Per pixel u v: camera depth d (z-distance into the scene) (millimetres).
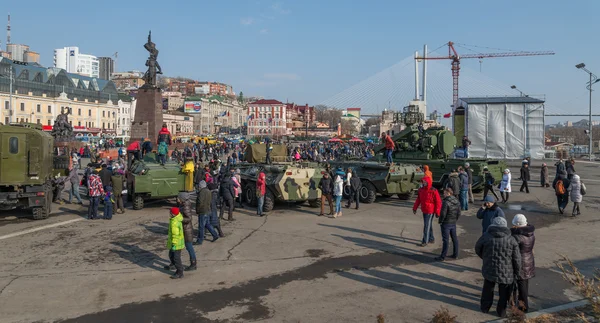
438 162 21469
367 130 148625
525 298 6980
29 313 6844
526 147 40938
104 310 6988
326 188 15031
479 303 7410
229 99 173375
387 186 17828
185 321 6598
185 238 8930
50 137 15500
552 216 15500
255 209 16594
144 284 8188
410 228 13242
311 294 7750
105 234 12109
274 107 120562
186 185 16453
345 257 10078
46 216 14203
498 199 19578
